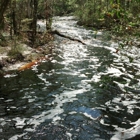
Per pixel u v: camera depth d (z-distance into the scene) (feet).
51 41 57.00
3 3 18.02
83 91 25.66
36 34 54.34
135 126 18.58
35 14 50.85
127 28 15.75
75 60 39.65
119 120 19.56
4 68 32.94
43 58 39.96
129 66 35.40
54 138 17.08
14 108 21.71
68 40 59.57
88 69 34.06
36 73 31.91
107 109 21.50
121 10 14.03
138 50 43.19
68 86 27.17
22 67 34.09
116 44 54.29
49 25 68.28
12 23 55.31
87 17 89.10
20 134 17.57
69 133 17.71
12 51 37.99
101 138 17.01
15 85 27.35
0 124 18.92
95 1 92.32
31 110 21.33
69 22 104.22
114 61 38.65
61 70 33.47
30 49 43.70
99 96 24.31
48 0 73.72
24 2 86.17
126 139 16.83
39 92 25.35
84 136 17.28
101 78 29.84
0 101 23.11
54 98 23.85
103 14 15.98
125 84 27.53
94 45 53.78
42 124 18.98
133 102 22.88
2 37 44.37
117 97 24.04
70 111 21.16
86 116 20.26
